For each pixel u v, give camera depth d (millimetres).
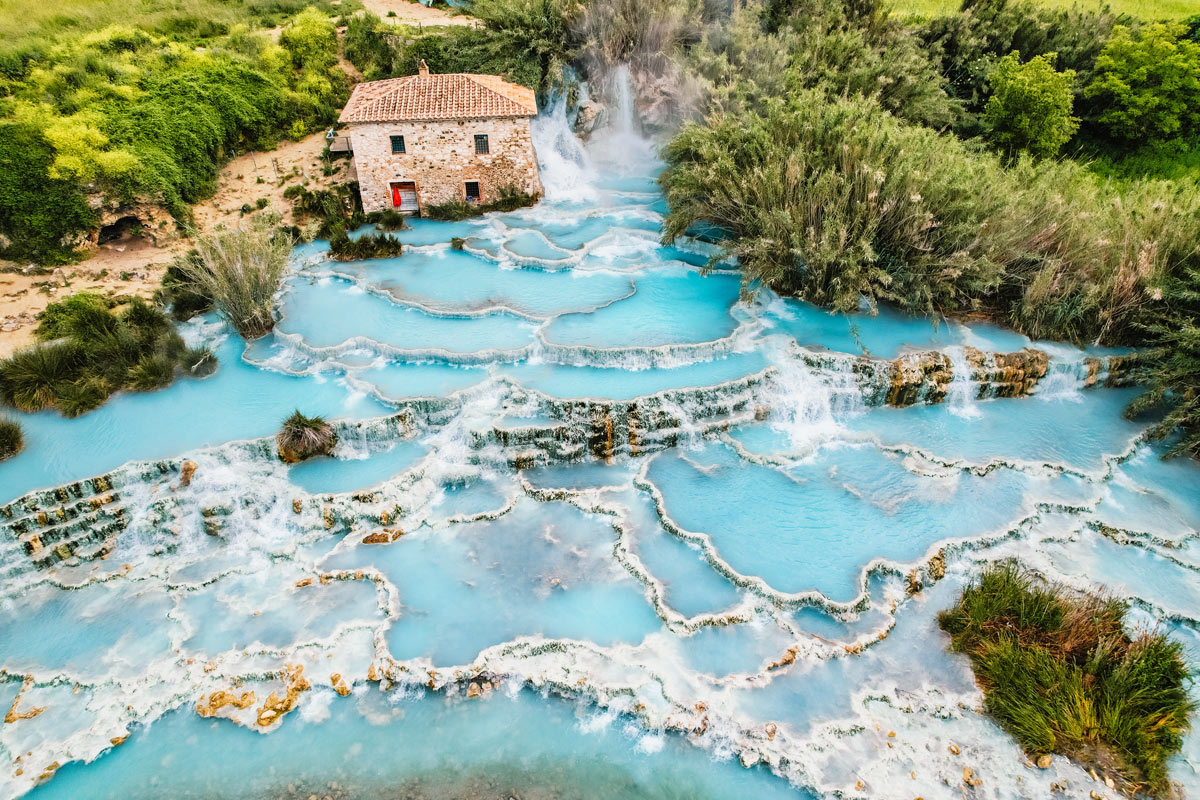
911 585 14133
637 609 13844
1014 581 13680
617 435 17484
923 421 18656
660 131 34938
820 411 18812
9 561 14891
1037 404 19281
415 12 43500
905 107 28750
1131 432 18094
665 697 12258
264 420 17938
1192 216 19953
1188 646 12992
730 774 11312
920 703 12180
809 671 12688
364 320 22094
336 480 16406
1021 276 20688
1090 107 30078
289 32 35781
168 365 19594
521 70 34000
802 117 23344
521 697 12500
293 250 27000
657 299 22828
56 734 11961
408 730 12023
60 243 24828
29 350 19406
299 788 11211
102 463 16500
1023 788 10945
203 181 28922
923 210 20188
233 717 12227
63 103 27859
